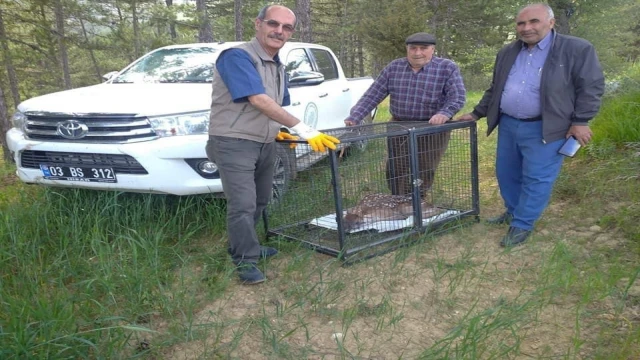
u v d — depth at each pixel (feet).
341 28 79.56
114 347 8.18
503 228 13.79
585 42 11.50
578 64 11.48
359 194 13.02
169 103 13.10
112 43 52.80
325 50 22.34
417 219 12.98
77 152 12.63
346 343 8.71
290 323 9.36
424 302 10.02
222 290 10.44
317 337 8.91
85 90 15.10
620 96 20.98
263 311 9.62
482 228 13.88
